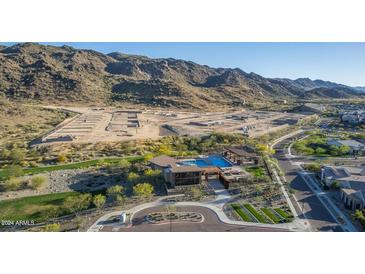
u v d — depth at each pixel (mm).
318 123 198125
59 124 156625
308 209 65000
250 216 61312
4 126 147875
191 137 128625
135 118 183000
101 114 197000
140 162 94125
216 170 81562
